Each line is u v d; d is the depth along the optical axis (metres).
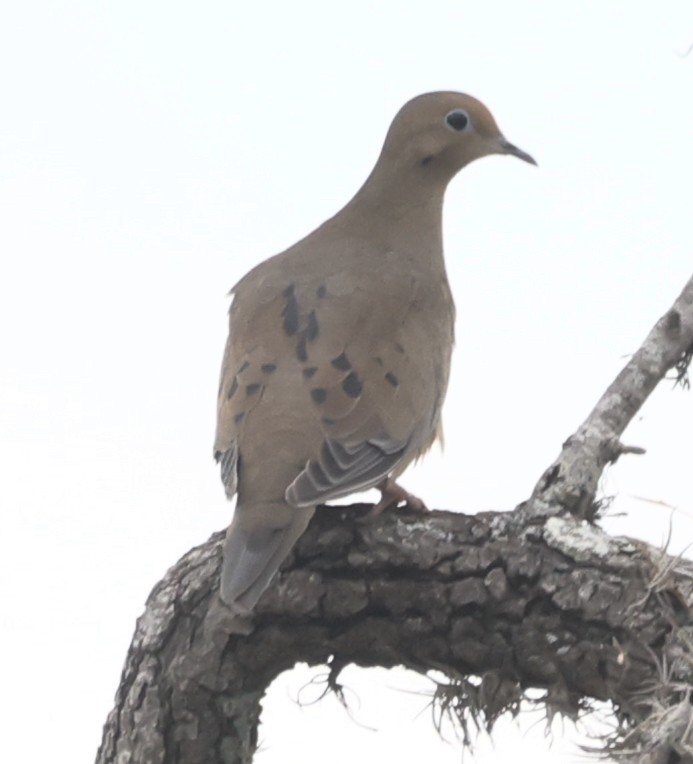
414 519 9.70
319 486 10.31
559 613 9.13
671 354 9.79
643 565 8.99
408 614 9.51
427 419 11.77
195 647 9.69
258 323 11.62
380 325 11.72
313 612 9.56
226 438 10.81
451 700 9.66
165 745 9.80
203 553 10.07
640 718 8.83
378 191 13.37
